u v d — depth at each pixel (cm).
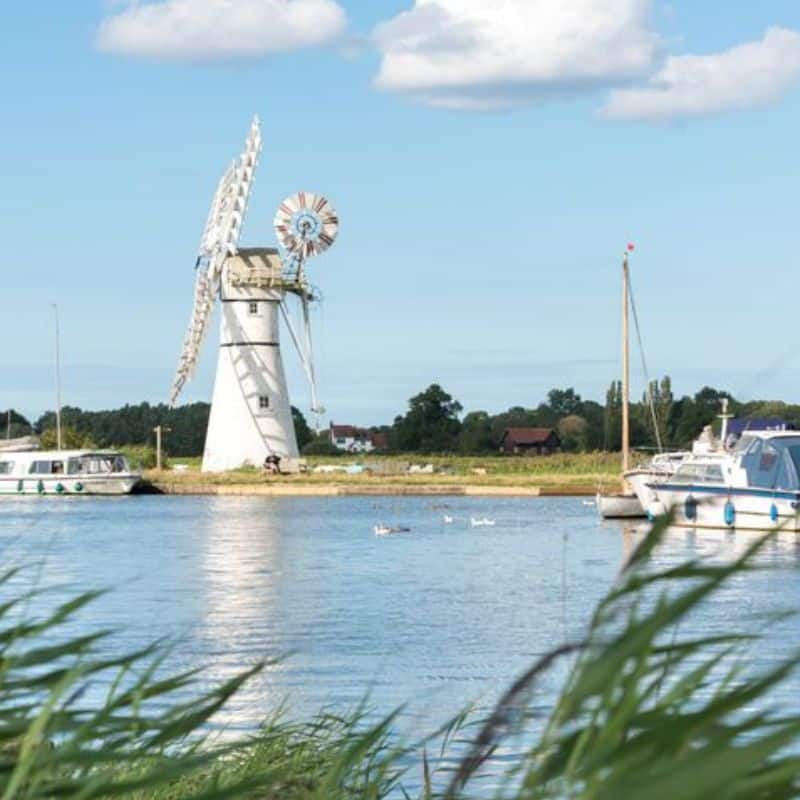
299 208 11881
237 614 3406
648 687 282
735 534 5972
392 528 6831
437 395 19562
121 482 10869
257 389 11938
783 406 7138
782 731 221
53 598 3375
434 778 1118
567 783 229
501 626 3166
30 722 339
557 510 8938
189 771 326
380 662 2559
